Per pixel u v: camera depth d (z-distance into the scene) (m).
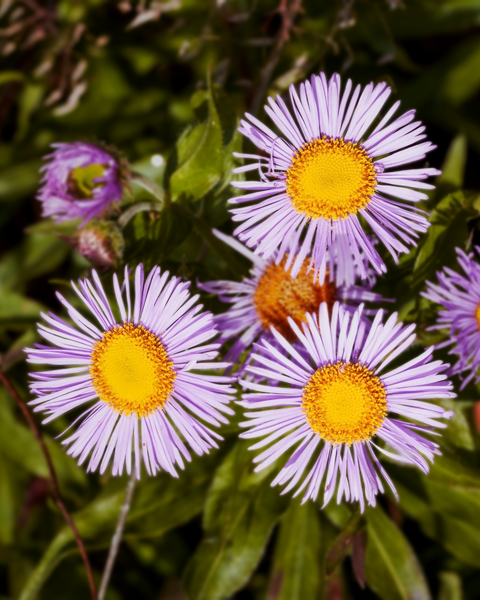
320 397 0.42
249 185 0.42
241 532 0.46
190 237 0.48
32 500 0.52
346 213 0.42
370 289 0.43
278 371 0.42
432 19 0.51
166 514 0.47
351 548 0.44
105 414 0.42
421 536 0.51
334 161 0.42
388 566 0.47
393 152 0.42
